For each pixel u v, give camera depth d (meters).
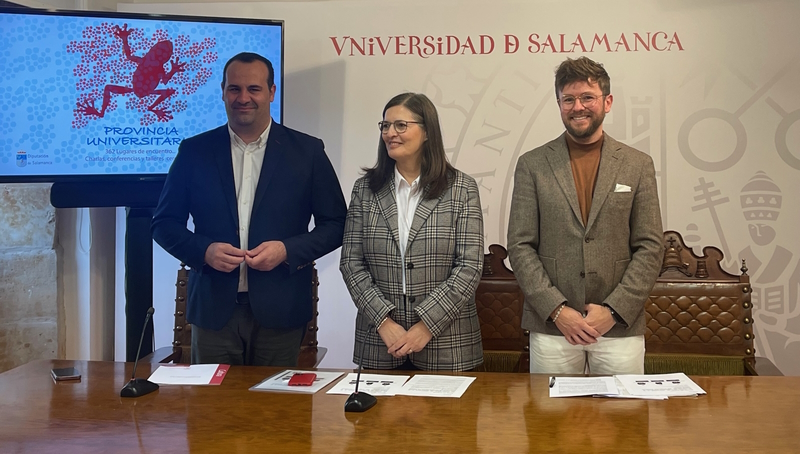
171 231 2.42
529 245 2.30
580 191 2.30
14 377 2.06
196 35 3.14
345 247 2.35
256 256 2.29
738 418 1.63
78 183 3.09
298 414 1.69
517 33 3.37
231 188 2.48
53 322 3.36
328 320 3.51
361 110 3.46
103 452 1.46
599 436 1.52
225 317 2.40
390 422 1.63
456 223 2.28
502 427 1.58
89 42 3.05
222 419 1.66
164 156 3.15
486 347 2.93
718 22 3.26
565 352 2.24
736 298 2.84
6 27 2.97
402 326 2.25
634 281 2.17
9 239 3.31
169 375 2.06
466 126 3.41
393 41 3.43
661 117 3.30
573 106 2.21
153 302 3.53
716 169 3.28
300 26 3.48
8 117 2.99
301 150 2.54
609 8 3.32
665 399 1.78
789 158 3.25
